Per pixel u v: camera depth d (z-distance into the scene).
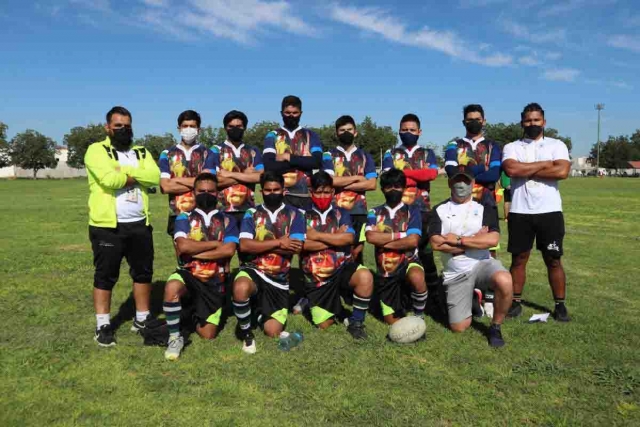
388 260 5.88
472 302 6.14
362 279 5.52
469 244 5.46
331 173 6.80
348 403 3.98
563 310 6.07
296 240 5.50
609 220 17.12
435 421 3.74
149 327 5.28
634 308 6.57
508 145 6.45
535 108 6.19
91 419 3.72
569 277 8.35
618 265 9.36
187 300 5.93
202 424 3.67
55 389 4.18
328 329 5.82
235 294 5.04
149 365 4.73
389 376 4.51
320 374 4.54
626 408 3.92
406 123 6.87
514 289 6.32
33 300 6.84
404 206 5.94
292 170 6.59
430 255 6.70
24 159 87.56
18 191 36.94
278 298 5.59
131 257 5.52
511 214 6.36
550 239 6.05
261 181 5.60
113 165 5.21
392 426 3.66
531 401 4.04
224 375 4.51
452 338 5.50
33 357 4.80
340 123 6.80
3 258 9.80
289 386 4.29
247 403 3.99
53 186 47.03
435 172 6.80
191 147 6.47
